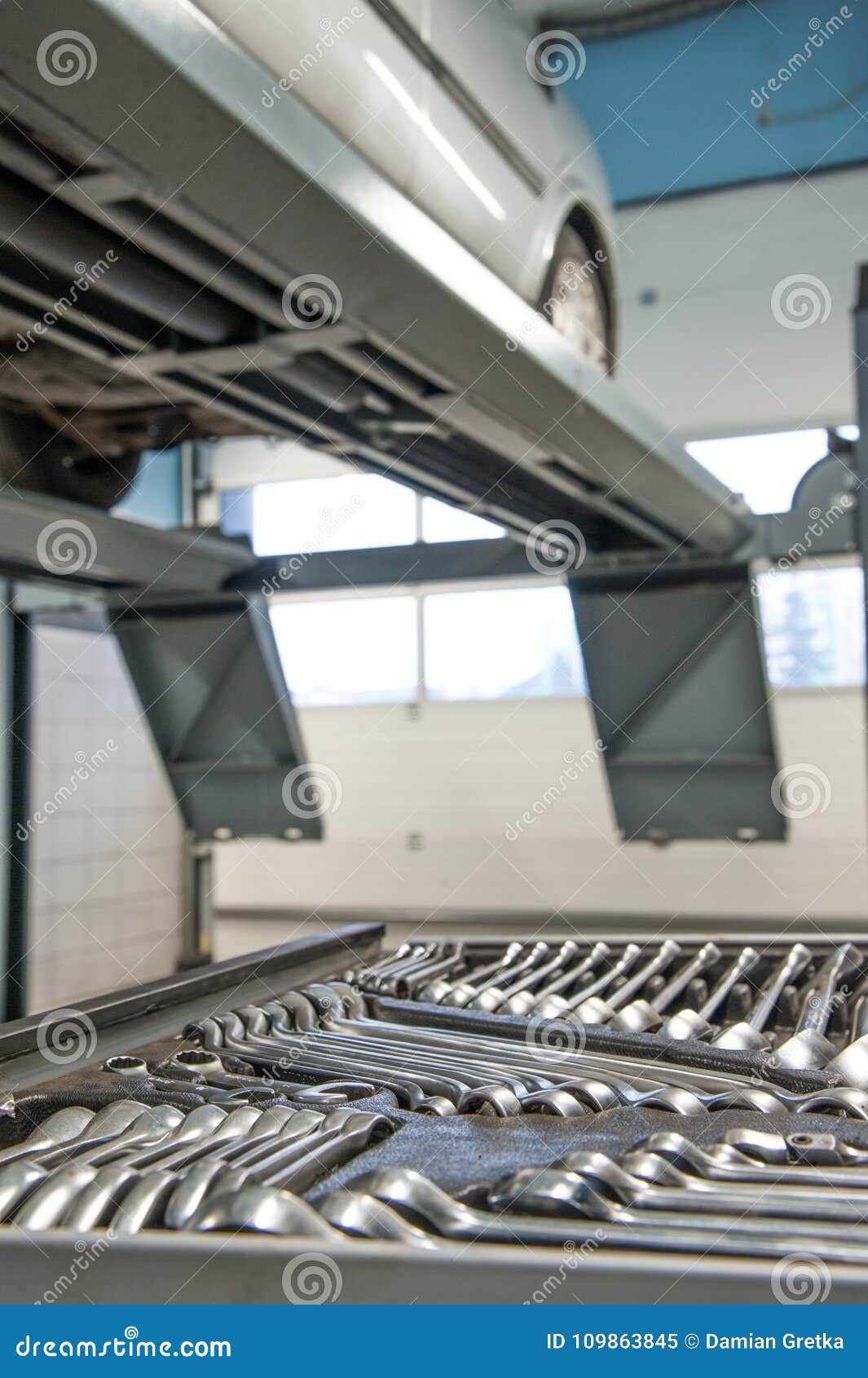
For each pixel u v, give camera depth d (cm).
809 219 495
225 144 94
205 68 90
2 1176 69
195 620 291
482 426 162
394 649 593
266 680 296
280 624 614
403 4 127
